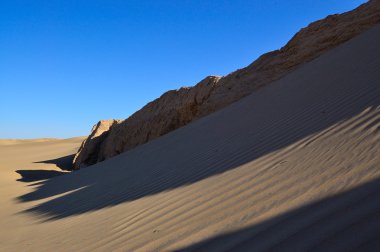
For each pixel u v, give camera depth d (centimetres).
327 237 164
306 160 304
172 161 632
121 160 1148
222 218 242
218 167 425
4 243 393
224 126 744
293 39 1202
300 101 593
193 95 1543
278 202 232
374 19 979
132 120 2009
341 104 451
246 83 1287
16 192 1048
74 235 341
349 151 279
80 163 2289
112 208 429
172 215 294
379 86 438
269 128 520
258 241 187
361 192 197
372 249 144
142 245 245
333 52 852
